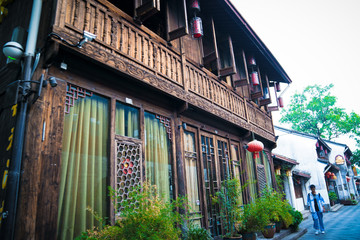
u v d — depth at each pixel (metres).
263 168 10.06
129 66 4.48
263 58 10.05
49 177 3.25
